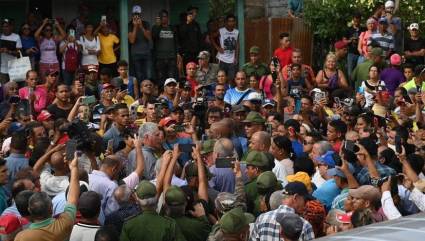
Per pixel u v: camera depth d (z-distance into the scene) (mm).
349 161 12188
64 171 11195
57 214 10344
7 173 11516
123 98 17156
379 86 17781
